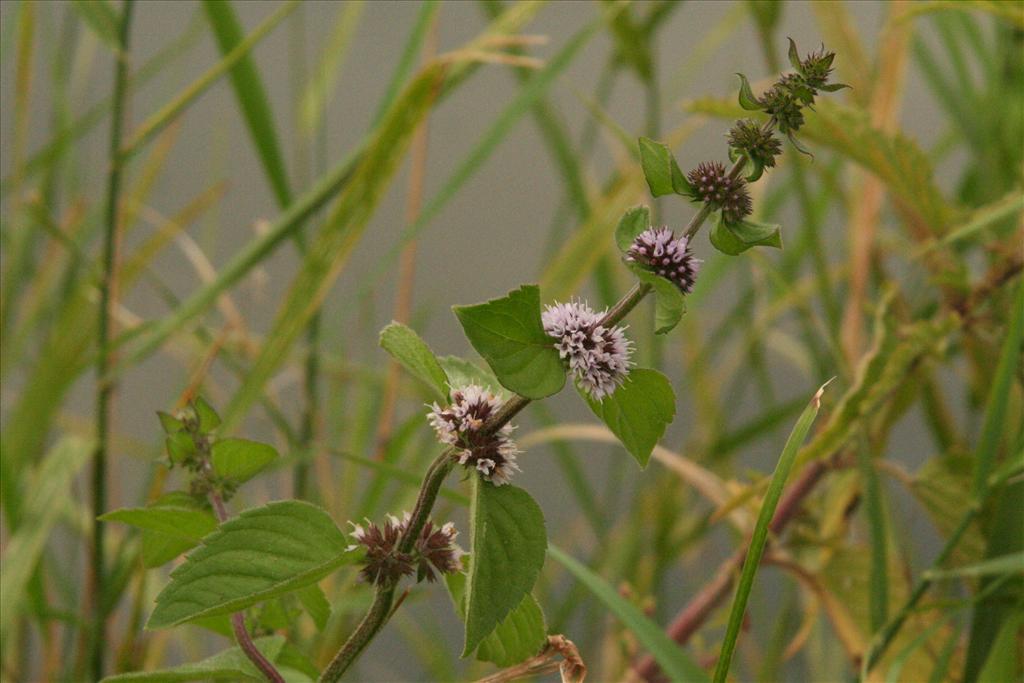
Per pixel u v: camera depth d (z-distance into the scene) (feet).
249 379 3.74
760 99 2.58
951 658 3.43
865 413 3.21
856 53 4.04
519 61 3.85
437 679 5.41
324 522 2.67
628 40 4.38
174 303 5.05
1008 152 4.34
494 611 2.55
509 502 2.59
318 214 4.36
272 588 2.62
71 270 5.05
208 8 4.06
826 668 4.83
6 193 4.98
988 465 3.16
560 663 2.78
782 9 3.88
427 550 2.66
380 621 2.67
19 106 4.66
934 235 3.54
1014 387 3.76
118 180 4.21
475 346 2.54
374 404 5.24
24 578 3.78
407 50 4.14
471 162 3.88
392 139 3.62
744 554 3.64
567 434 4.40
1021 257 3.38
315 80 4.75
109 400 4.19
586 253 4.42
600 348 2.56
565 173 4.84
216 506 2.81
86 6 4.14
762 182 4.56
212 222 6.07
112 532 5.02
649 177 2.59
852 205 4.24
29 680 4.75
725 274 5.13
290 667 2.85
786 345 5.51
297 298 3.72
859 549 3.57
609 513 5.16
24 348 5.15
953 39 4.57
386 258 3.95
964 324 3.40
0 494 4.03
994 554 3.18
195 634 4.82
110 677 2.67
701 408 5.24
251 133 4.09
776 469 2.73
